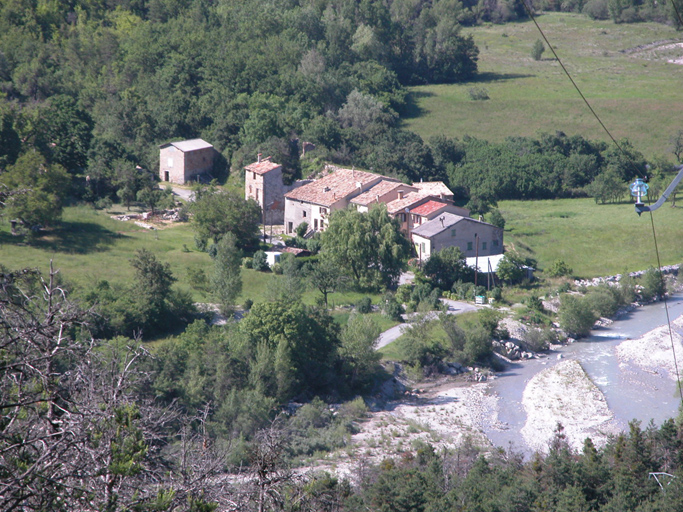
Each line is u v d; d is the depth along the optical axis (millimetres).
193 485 61188
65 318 53062
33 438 48750
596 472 160875
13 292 54156
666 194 99188
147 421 57375
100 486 51219
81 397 53281
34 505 46938
